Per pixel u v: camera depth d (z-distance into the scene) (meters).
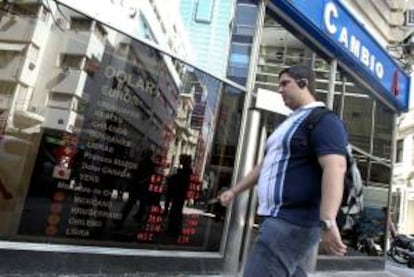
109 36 5.37
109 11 5.32
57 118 5.03
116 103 5.47
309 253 2.40
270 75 7.17
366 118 10.06
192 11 6.24
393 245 14.67
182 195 6.15
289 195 2.29
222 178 6.54
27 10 4.91
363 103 9.94
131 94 5.61
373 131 10.38
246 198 6.41
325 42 8.30
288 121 2.47
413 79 14.25
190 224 6.23
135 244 5.63
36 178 4.87
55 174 4.99
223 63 6.55
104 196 5.36
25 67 4.87
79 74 5.17
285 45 7.55
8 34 4.82
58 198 5.00
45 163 4.94
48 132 4.97
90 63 5.23
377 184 10.52
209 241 6.41
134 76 5.62
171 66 6.01
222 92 6.56
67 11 5.07
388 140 11.05
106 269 5.22
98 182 5.32
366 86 9.91
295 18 7.57
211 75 6.41
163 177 5.96
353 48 9.05
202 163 6.38
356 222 9.55
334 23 8.38
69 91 5.11
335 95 8.95
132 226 5.62
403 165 24.06
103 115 5.36
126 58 5.53
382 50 10.25
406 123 23.72
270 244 2.26
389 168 11.05
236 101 6.70
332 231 2.09
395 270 11.77
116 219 5.47
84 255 5.04
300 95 2.51
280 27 7.52
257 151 6.64
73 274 4.95
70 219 5.08
